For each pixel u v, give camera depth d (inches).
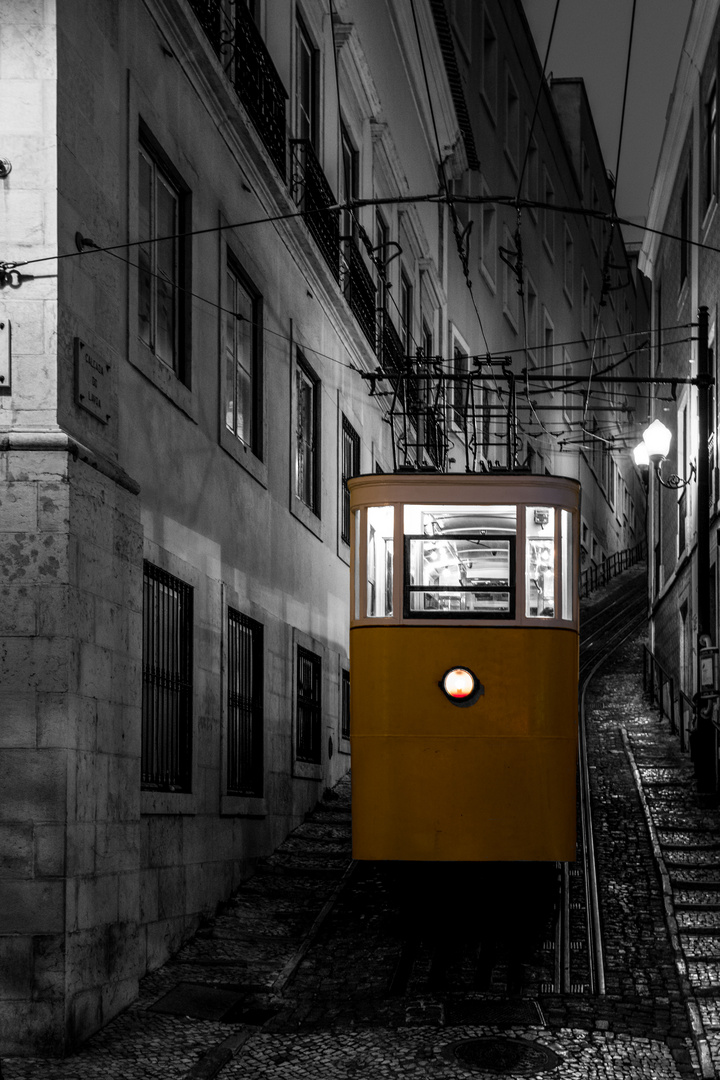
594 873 502.0
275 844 570.3
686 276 924.0
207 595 474.3
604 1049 335.9
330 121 734.5
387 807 444.8
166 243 462.3
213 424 494.9
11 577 333.4
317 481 700.7
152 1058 318.3
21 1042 317.4
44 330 341.4
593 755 756.0
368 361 824.9
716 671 642.2
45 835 324.2
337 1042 338.6
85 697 342.3
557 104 1977.1
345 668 759.1
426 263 1035.9
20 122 346.0
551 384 1667.1
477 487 458.9
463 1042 339.0
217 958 417.7
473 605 454.0
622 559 2241.6
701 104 836.6
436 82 1035.9
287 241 624.7
